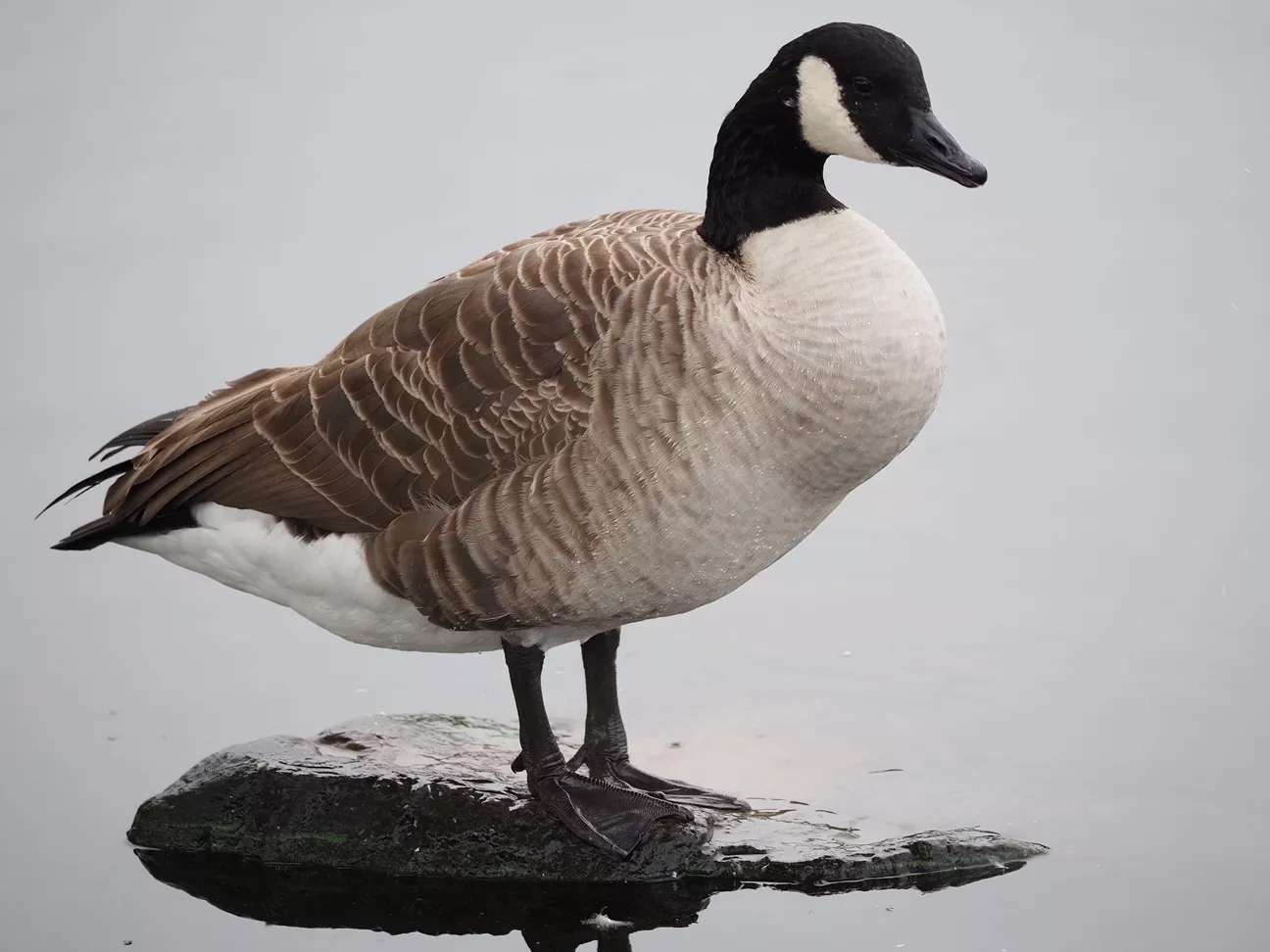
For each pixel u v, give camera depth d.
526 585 9.31
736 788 10.48
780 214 9.41
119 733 11.45
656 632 12.51
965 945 9.04
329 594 9.79
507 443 9.16
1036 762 10.66
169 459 9.82
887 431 9.27
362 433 9.44
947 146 9.42
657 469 9.00
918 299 9.32
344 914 9.63
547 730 10.02
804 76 9.41
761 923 9.32
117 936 9.41
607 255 9.32
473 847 9.91
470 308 9.35
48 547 13.68
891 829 9.99
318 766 10.38
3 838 10.29
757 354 8.97
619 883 9.76
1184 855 9.72
